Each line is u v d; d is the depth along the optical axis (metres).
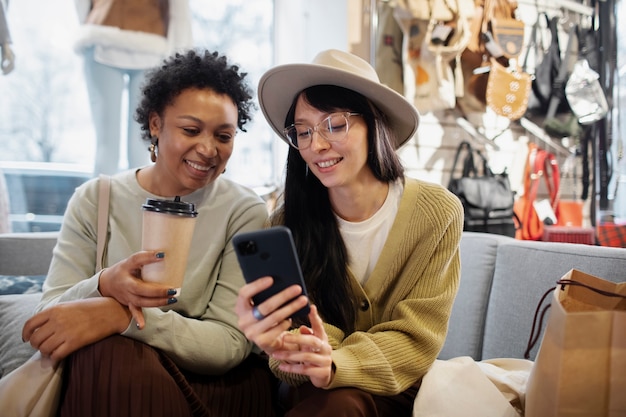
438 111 2.66
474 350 1.65
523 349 1.49
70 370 1.09
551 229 2.48
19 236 1.96
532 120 2.80
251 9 2.81
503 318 1.58
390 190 1.30
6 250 1.92
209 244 1.38
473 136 2.71
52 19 2.51
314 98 1.19
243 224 1.40
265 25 2.84
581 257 1.43
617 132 2.85
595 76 2.67
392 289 1.29
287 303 0.89
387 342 1.14
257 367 1.39
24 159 2.52
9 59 2.31
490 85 2.53
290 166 1.33
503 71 2.55
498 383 1.17
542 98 2.79
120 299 1.12
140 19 2.39
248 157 2.77
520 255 1.59
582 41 2.85
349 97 1.20
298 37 2.81
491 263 1.71
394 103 1.26
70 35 2.53
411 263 1.25
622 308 1.04
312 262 1.29
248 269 0.87
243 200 1.44
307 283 1.29
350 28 2.51
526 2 2.81
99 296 1.15
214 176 1.38
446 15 2.39
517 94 2.55
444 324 1.21
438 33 2.38
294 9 2.81
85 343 1.07
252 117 1.50
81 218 1.39
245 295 0.87
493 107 2.53
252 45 2.82
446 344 1.75
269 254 0.86
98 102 2.44
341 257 1.28
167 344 1.16
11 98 2.48
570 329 0.90
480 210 2.50
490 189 2.52
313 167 1.22
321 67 1.16
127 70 2.47
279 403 1.36
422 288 1.23
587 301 1.08
